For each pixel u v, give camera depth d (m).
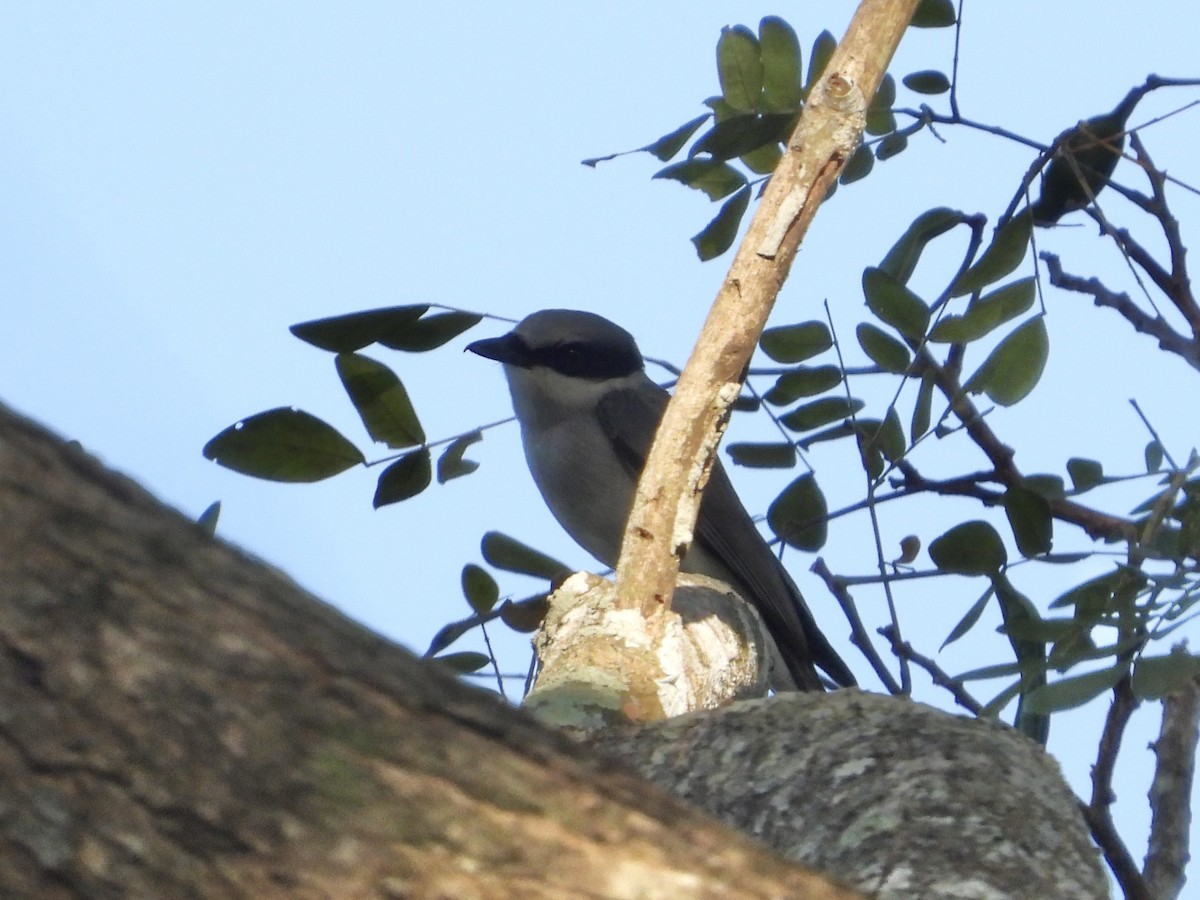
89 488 3.71
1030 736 7.79
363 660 3.77
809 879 3.85
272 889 3.46
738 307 7.48
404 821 3.58
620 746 6.92
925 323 8.59
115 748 3.47
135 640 3.56
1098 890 5.54
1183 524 7.43
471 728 3.78
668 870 3.71
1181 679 6.47
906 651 8.89
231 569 3.77
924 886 5.41
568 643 7.97
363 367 8.45
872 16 7.40
